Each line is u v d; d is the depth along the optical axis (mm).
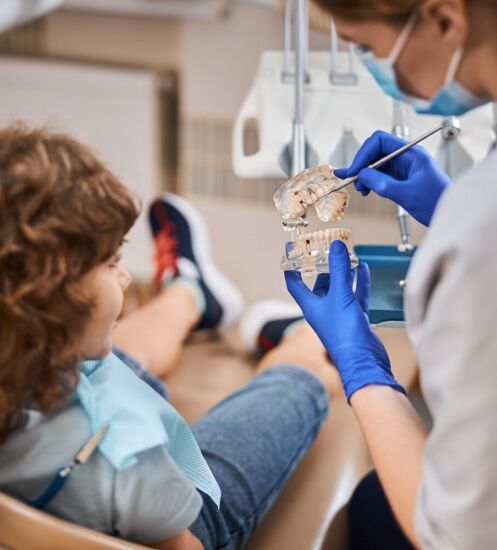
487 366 844
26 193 944
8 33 2674
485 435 854
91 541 1015
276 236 2641
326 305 1132
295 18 1399
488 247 831
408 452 996
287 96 1500
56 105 2670
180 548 1146
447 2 889
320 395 1729
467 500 870
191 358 2238
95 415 1034
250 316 2281
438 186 1114
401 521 983
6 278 942
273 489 1510
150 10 2451
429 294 877
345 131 1477
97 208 975
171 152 2670
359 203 2457
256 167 1532
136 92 2594
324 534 1575
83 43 2629
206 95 2574
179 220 2482
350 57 1469
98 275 1003
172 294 2301
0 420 1000
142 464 1042
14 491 1063
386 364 1099
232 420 1565
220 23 2492
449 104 996
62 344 972
